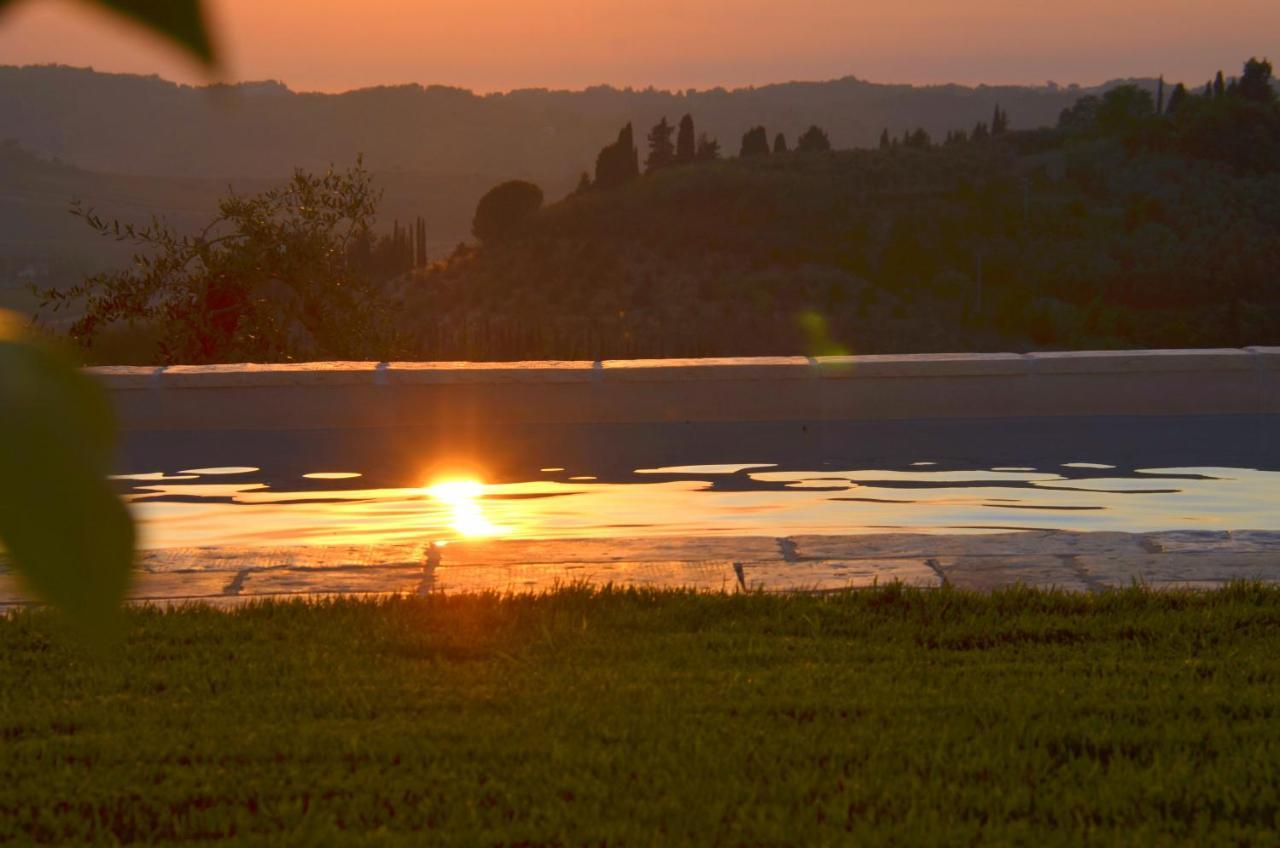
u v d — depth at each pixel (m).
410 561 21.16
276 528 24.67
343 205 46.34
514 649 17.23
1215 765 13.70
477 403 34.69
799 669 16.53
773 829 12.20
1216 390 35.91
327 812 12.70
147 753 13.99
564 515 25.62
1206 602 18.77
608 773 13.60
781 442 32.94
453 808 12.84
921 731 14.62
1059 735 14.45
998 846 11.87
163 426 34.12
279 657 16.67
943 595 18.88
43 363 1.03
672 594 19.11
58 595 1.02
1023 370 35.59
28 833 12.21
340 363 35.84
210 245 44.66
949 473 29.53
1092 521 25.08
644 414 35.12
